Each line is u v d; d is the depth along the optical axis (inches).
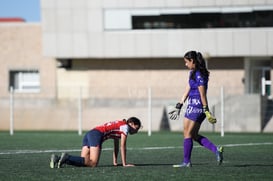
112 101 5393.7
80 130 3902.6
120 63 5900.6
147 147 2576.3
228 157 2042.3
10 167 1683.1
